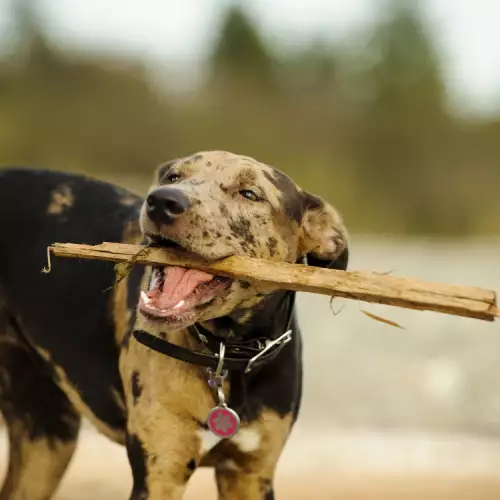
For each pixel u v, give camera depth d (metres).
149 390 6.27
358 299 5.65
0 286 7.53
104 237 7.23
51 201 7.57
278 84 72.94
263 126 68.69
